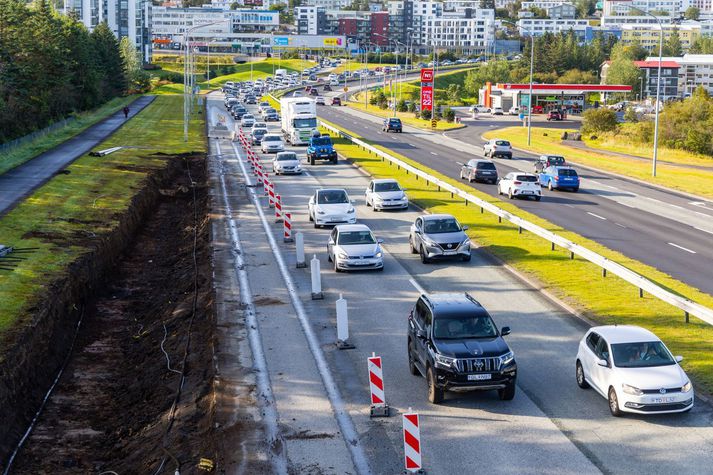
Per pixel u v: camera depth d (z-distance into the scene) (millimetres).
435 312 23406
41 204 49656
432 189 62094
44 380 27469
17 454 22500
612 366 21453
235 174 70375
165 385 25703
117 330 33375
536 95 186125
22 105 91125
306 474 18391
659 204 59594
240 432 20656
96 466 22000
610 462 18672
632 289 33062
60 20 137125
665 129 112562
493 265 38219
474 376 21766
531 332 28250
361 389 23391
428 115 153875
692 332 27219
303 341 27516
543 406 22109
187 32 105000
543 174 67750
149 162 73125
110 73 173500
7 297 30766
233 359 25875
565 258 38688
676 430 20328
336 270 36969
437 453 19281
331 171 73125
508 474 18156
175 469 19641
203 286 35156
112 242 43188
